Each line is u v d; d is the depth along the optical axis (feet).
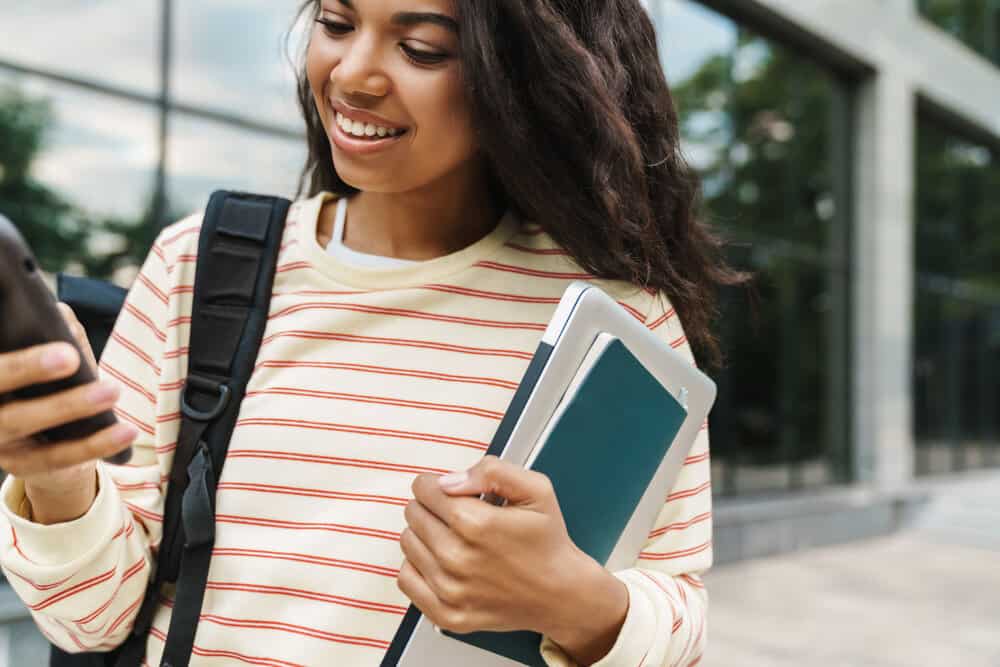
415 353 2.82
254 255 2.95
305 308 2.89
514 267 3.00
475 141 2.71
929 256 33.30
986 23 35.50
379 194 3.05
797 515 23.56
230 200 3.05
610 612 2.32
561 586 2.18
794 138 25.80
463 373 2.81
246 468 2.74
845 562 22.39
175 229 3.13
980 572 21.85
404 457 2.71
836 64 27.04
